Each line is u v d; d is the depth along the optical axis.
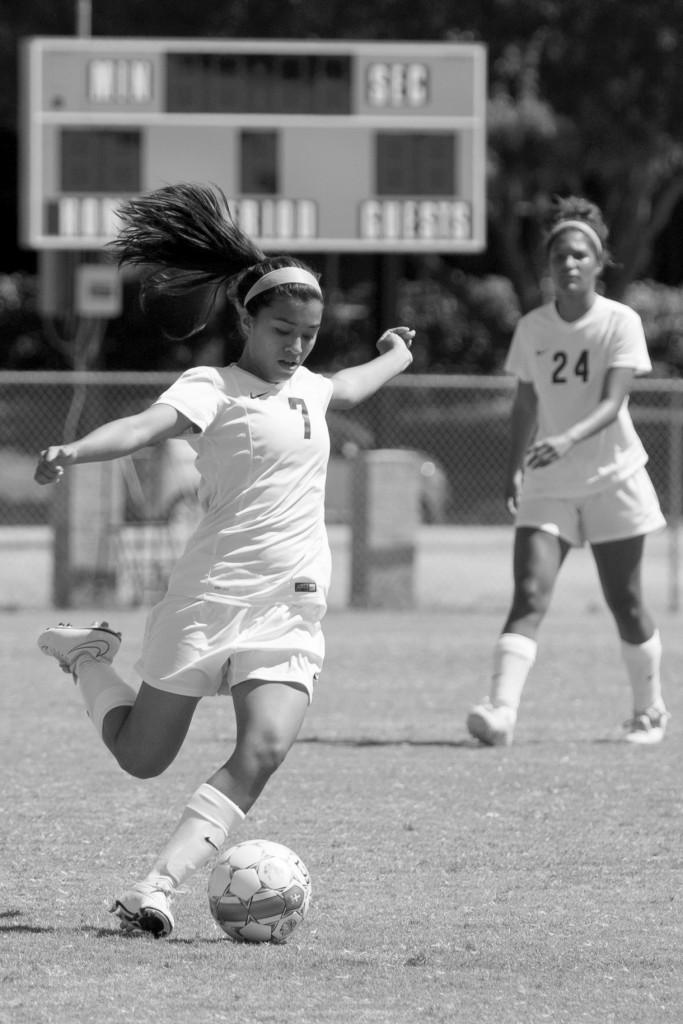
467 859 24.78
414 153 71.06
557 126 107.88
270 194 70.81
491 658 52.41
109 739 20.56
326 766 32.69
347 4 106.19
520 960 19.38
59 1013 17.14
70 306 72.94
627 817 27.97
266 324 19.91
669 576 82.12
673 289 157.00
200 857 19.95
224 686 20.27
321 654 20.12
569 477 34.66
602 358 34.38
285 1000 17.67
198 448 20.05
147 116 70.06
